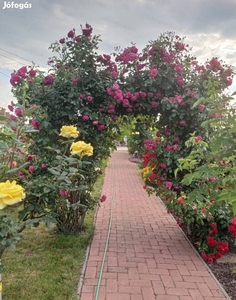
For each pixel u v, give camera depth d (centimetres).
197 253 340
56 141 351
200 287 259
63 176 225
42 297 230
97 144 381
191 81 362
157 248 353
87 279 266
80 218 403
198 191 239
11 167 214
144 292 247
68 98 336
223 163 232
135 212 524
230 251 348
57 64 361
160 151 368
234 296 248
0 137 212
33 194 211
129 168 1237
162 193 384
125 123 400
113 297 237
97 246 353
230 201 177
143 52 366
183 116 350
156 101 363
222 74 356
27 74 332
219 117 221
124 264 303
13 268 280
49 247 337
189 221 337
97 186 771
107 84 356
